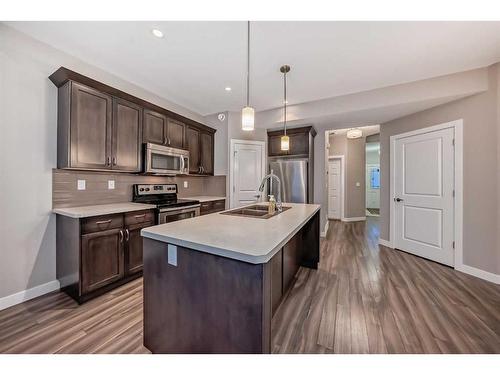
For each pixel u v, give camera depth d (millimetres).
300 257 2785
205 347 1162
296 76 2744
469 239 2699
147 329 1412
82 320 1761
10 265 1948
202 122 4438
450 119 2887
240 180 4273
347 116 3516
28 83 2020
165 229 1438
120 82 2840
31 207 2070
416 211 3348
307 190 4102
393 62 2414
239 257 1015
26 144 2021
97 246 2098
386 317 1812
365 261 3133
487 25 1837
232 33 1962
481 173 2594
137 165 2766
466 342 1521
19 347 1467
